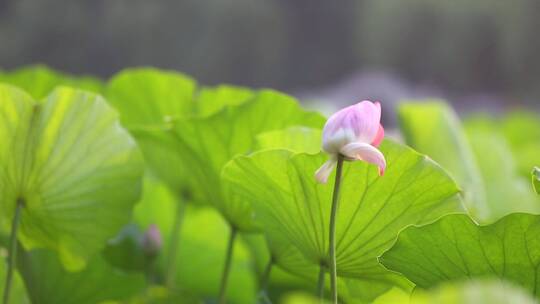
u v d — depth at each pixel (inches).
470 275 128.0
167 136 150.3
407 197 133.5
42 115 140.9
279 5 3238.2
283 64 3243.1
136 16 3078.2
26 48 3004.4
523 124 335.0
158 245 156.9
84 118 142.2
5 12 3026.6
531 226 124.6
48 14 3019.2
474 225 125.7
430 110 174.6
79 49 3046.3
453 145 174.6
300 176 133.4
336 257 135.6
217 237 163.0
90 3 3063.5
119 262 160.6
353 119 128.0
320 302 135.9
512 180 198.1
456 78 3110.2
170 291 148.2
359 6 3260.3
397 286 135.9
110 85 168.4
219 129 147.1
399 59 3203.7
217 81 3144.7
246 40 3176.7
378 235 134.3
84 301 149.6
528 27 2977.4
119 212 143.3
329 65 3253.0
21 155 140.8
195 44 3120.1
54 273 148.0
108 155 142.6
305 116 147.0
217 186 148.5
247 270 162.4
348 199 133.6
